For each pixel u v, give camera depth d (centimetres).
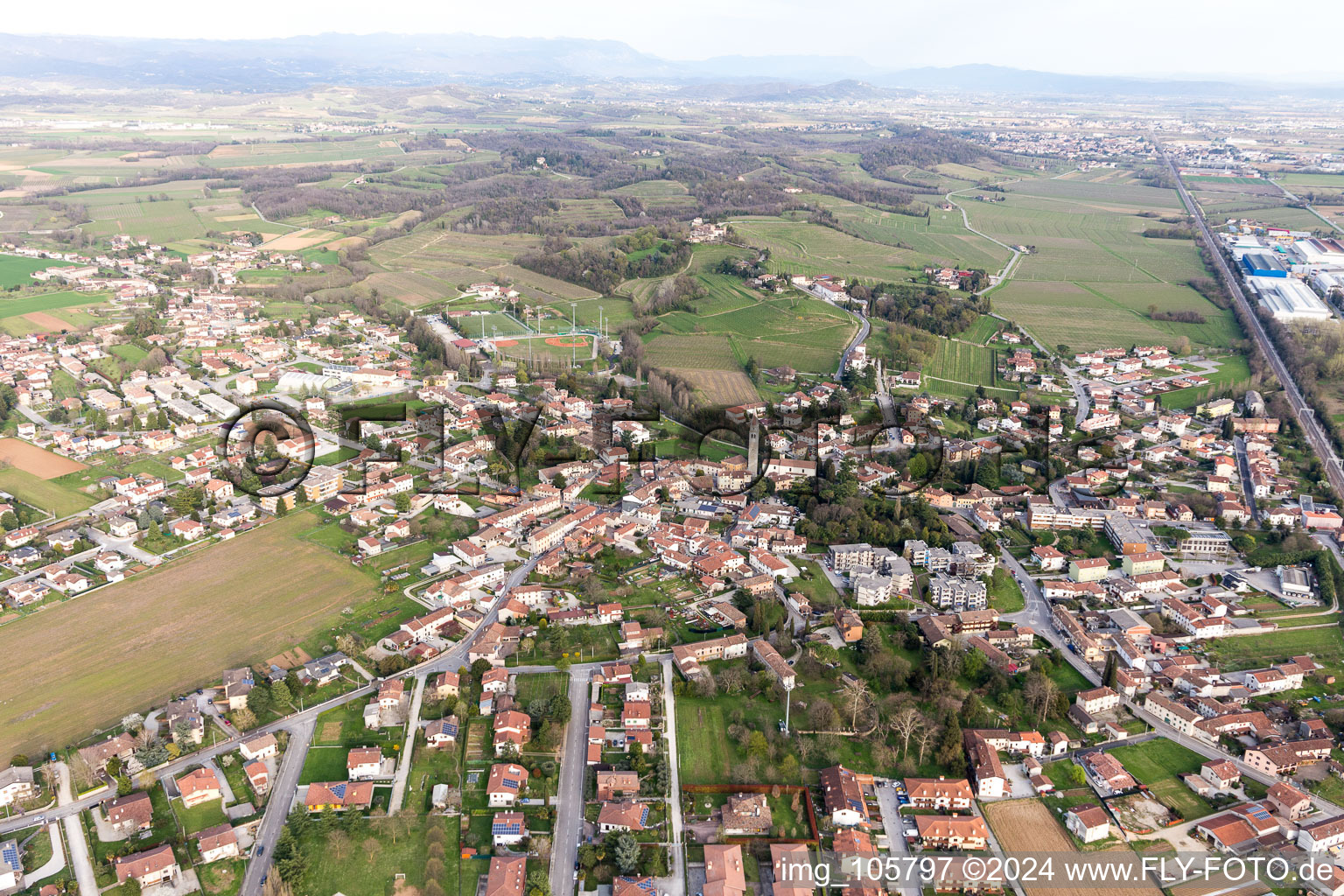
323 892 17950
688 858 18988
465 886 18138
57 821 19625
